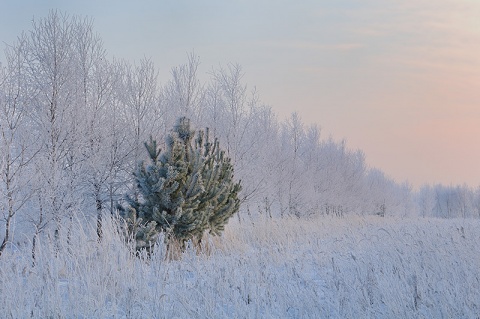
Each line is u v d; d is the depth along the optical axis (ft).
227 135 76.54
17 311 18.97
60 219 43.60
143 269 24.17
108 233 28.04
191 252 29.53
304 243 39.58
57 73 53.83
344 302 20.79
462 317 19.89
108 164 57.57
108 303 21.40
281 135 105.29
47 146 50.93
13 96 45.47
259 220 49.83
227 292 22.18
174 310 19.88
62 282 23.72
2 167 40.29
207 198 37.83
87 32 60.44
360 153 152.15
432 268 26.12
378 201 161.58
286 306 21.18
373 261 27.91
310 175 110.93
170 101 72.02
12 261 23.56
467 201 240.12
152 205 35.65
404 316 19.43
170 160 36.42
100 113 58.13
